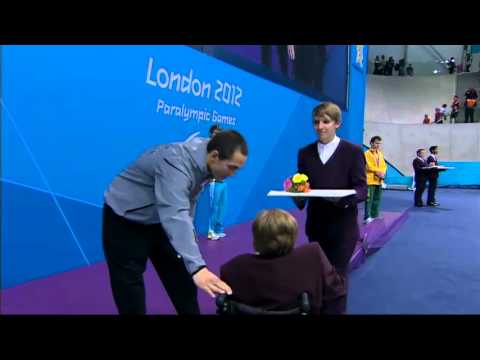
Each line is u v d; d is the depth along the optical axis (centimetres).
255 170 596
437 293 334
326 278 147
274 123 638
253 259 142
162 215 156
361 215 723
